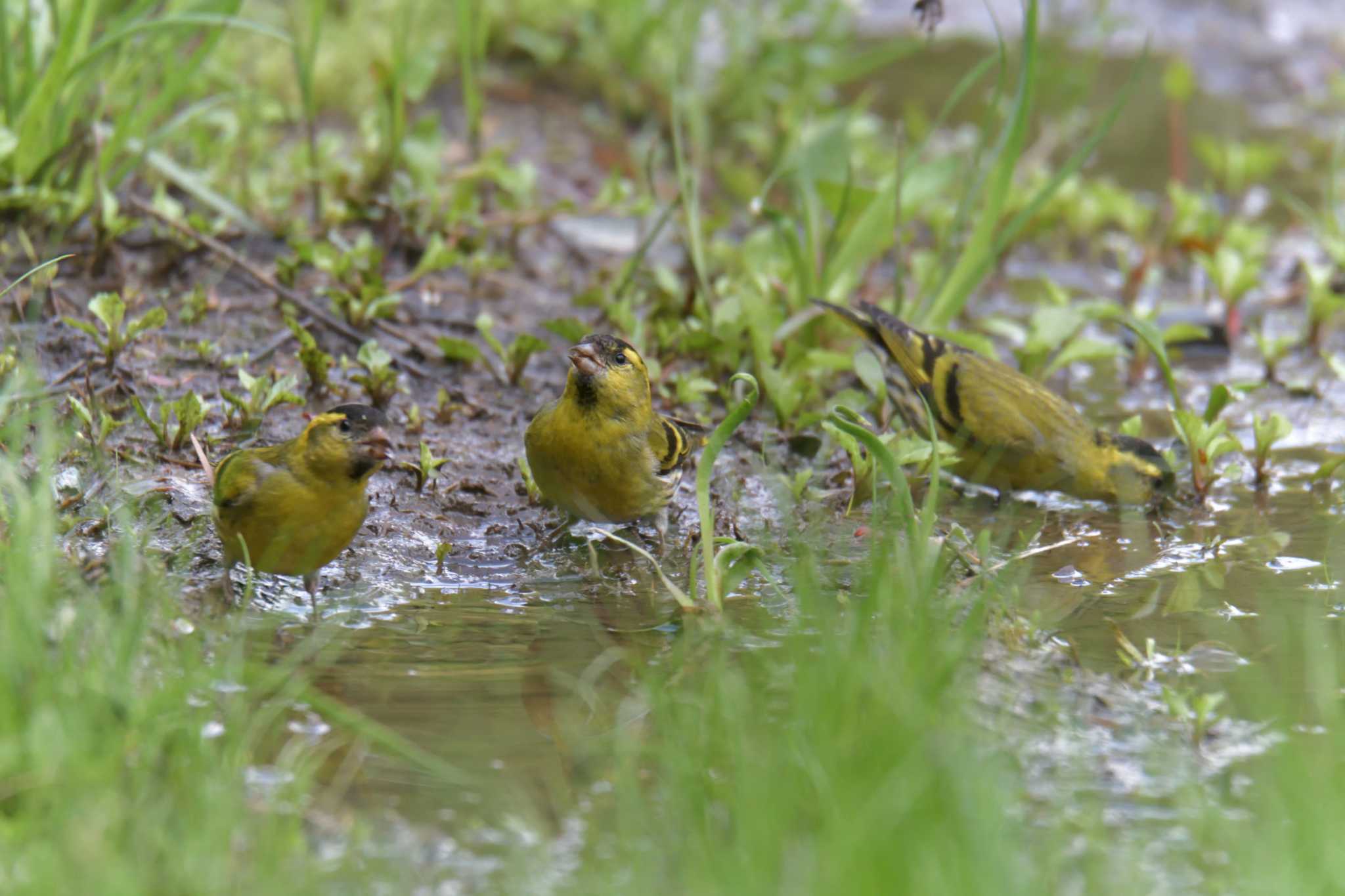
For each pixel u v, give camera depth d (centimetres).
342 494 930
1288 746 726
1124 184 2138
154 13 1577
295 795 720
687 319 1455
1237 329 1644
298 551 944
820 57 2092
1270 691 875
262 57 1988
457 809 726
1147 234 1947
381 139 1636
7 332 1277
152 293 1417
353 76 2002
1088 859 686
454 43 2139
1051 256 1919
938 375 1267
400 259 1586
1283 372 1578
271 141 1820
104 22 1588
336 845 690
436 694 848
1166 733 823
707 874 641
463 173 1628
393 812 720
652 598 1021
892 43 2628
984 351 1405
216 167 1627
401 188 1562
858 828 639
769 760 704
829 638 796
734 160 2064
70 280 1399
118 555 896
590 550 1042
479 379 1372
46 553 814
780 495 1124
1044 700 852
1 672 704
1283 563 1107
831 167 1499
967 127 2225
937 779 682
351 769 757
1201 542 1159
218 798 680
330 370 1339
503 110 2097
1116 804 745
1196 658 922
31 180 1421
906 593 884
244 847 673
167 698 738
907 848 631
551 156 1988
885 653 805
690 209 1457
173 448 1145
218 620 927
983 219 1427
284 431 1209
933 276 1469
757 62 2203
